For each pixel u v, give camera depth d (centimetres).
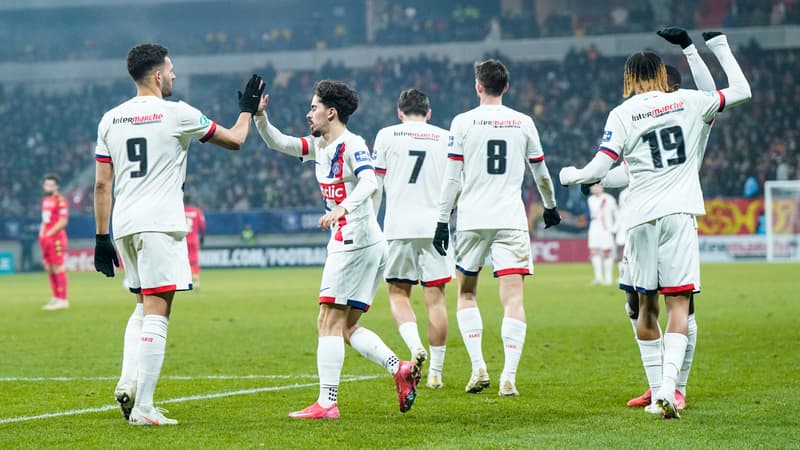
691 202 1169
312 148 1251
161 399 1331
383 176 1493
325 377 1166
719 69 7581
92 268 6681
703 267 5325
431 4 8612
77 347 2061
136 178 1134
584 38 7900
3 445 1005
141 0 8575
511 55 8019
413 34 8212
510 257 1390
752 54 7506
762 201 6112
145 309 1141
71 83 8731
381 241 1198
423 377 1553
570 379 1480
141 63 1166
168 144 1142
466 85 7944
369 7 8650
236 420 1145
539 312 2717
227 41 8594
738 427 1057
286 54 8356
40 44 9075
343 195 1187
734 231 6138
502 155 1392
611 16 8212
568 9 8331
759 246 6100
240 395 1361
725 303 2872
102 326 2552
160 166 1140
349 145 1166
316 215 6550
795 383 1387
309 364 1736
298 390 1405
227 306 3181
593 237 4050
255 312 2928
